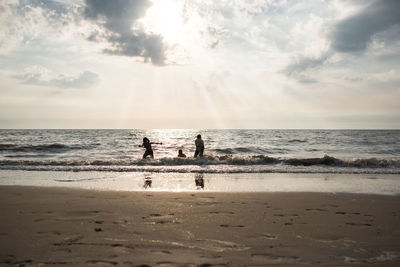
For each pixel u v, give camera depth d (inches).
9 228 145.9
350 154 882.8
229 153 920.9
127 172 438.3
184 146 1175.0
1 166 487.5
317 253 115.2
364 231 146.6
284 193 261.0
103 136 2269.9
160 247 119.7
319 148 1115.3
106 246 120.0
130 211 186.5
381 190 286.2
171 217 171.9
